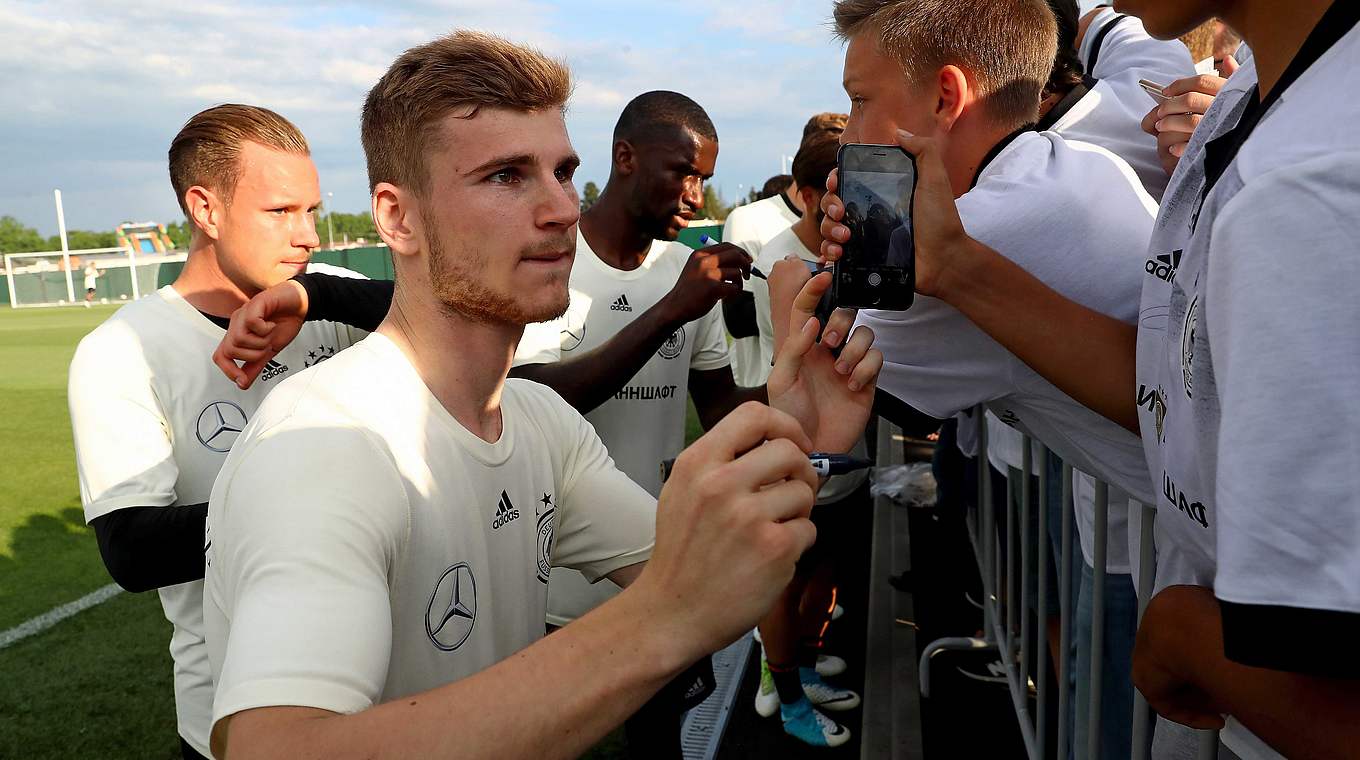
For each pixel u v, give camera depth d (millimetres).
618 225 2385
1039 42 1349
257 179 1723
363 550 796
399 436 924
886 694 2945
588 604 2260
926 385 1296
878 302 1045
